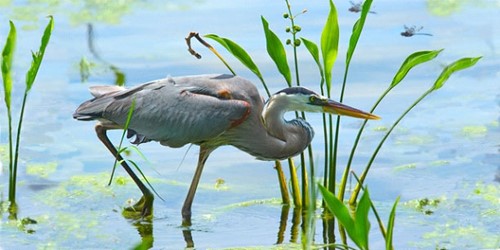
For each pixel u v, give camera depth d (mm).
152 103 12438
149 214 12398
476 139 14562
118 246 11258
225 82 12625
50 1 21359
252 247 11039
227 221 12164
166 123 12359
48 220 12055
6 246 11148
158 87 12547
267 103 12578
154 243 11398
